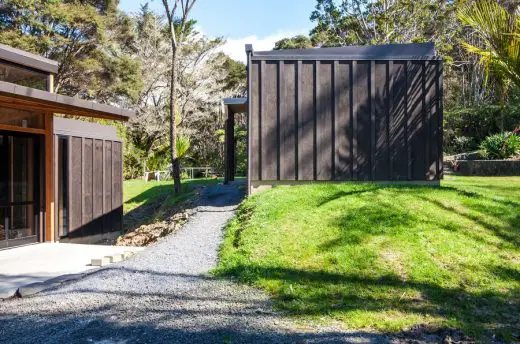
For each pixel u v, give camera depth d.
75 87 25.47
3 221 6.77
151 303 3.60
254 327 3.05
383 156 7.82
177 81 26.50
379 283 3.87
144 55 27.31
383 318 3.18
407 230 4.98
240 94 31.09
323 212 5.71
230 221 6.45
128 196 14.09
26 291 4.02
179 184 10.56
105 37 24.41
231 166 11.53
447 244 4.62
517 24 5.00
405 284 3.83
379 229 5.03
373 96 7.80
